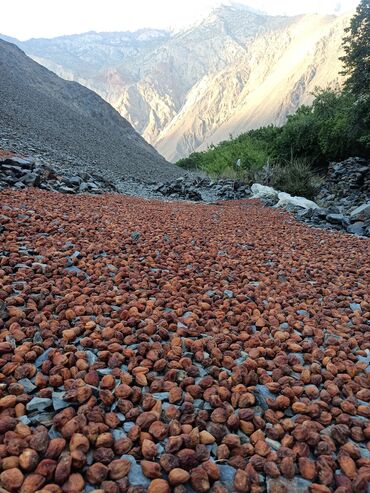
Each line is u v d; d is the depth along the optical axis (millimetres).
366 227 8398
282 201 12297
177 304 3182
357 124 18406
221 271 4324
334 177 18000
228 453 1778
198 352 2508
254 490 1616
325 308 3559
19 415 1842
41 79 57625
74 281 3412
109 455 1679
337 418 2074
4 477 1478
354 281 4379
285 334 2875
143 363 2338
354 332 3096
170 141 196500
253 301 3541
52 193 8133
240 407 2082
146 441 1761
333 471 1747
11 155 9898
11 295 2992
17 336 2432
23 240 4332
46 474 1537
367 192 15586
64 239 4551
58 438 1699
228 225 7430
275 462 1749
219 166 23562
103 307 2957
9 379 2068
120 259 4148
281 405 2123
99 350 2430
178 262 4414
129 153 30281
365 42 17797
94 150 24297
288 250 5672
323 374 2451
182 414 1963
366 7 17844
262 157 22422
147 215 7383
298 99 133250
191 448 1772
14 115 22125
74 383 2064
